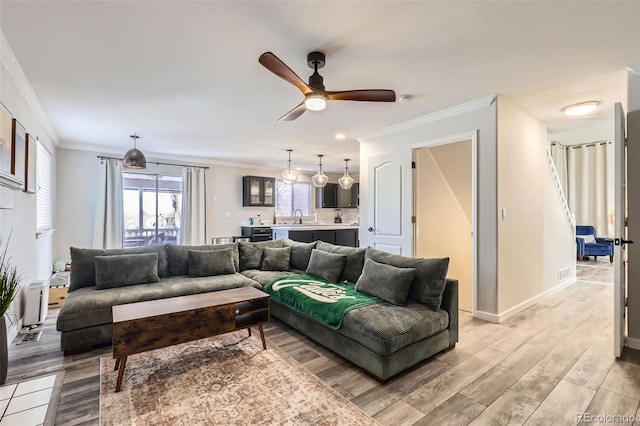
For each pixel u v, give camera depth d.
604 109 3.82
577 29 2.08
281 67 2.02
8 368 2.35
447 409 1.85
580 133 6.69
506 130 3.47
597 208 7.07
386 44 2.26
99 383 2.13
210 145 5.58
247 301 2.72
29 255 3.30
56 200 5.27
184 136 4.93
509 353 2.58
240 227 7.44
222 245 4.22
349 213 9.66
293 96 3.26
